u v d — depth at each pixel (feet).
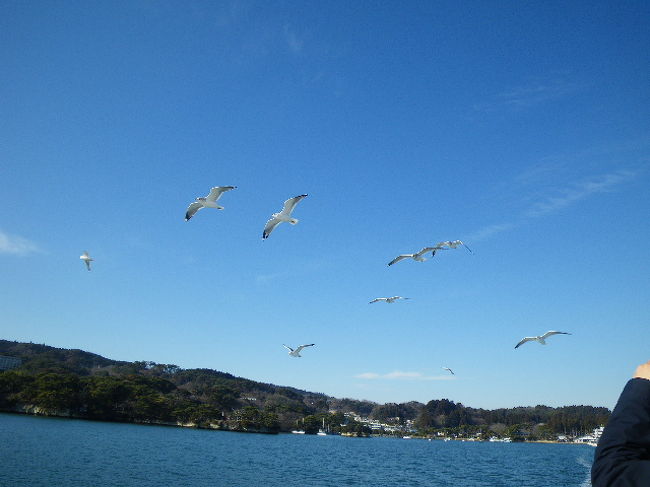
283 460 340.18
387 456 465.88
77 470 200.54
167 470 229.04
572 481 296.51
